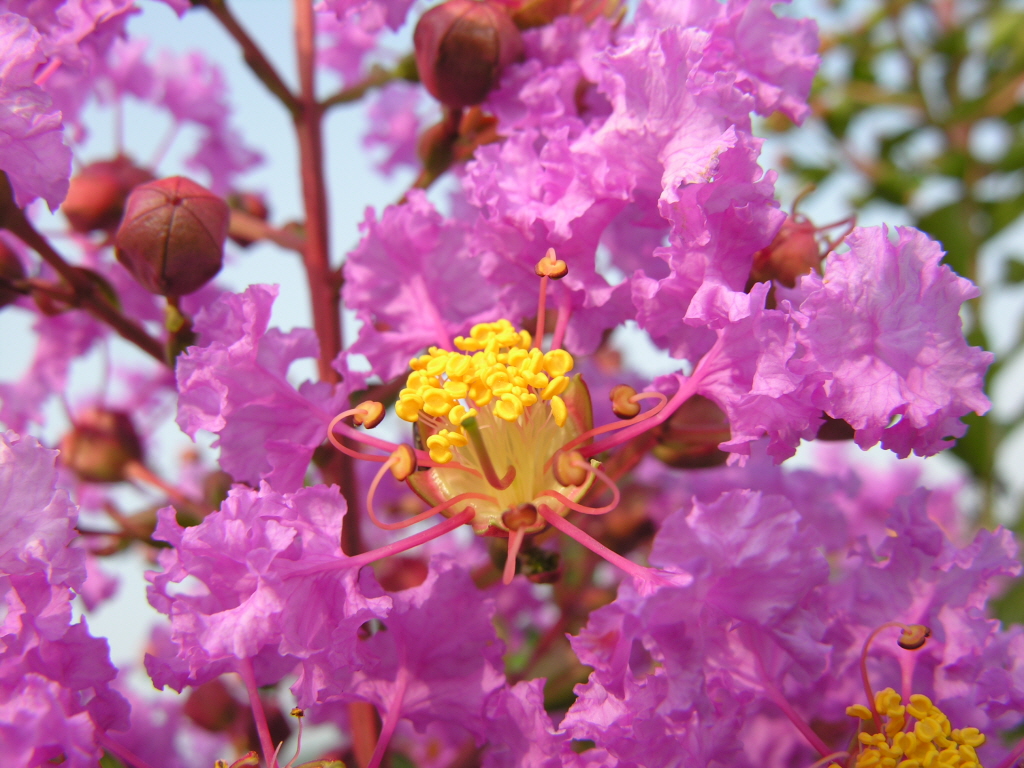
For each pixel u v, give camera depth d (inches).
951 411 2.4
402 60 3.5
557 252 2.8
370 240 3.0
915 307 2.4
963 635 2.7
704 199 2.5
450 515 2.6
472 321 3.0
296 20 3.5
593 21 3.3
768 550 2.3
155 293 3.1
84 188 3.7
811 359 2.3
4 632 2.3
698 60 2.5
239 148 4.5
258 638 2.3
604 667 2.4
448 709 2.6
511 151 2.9
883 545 2.9
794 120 2.9
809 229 2.8
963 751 2.5
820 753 2.5
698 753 2.3
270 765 2.5
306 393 2.7
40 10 3.0
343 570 2.4
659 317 2.6
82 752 2.2
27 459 2.4
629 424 2.6
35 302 3.5
